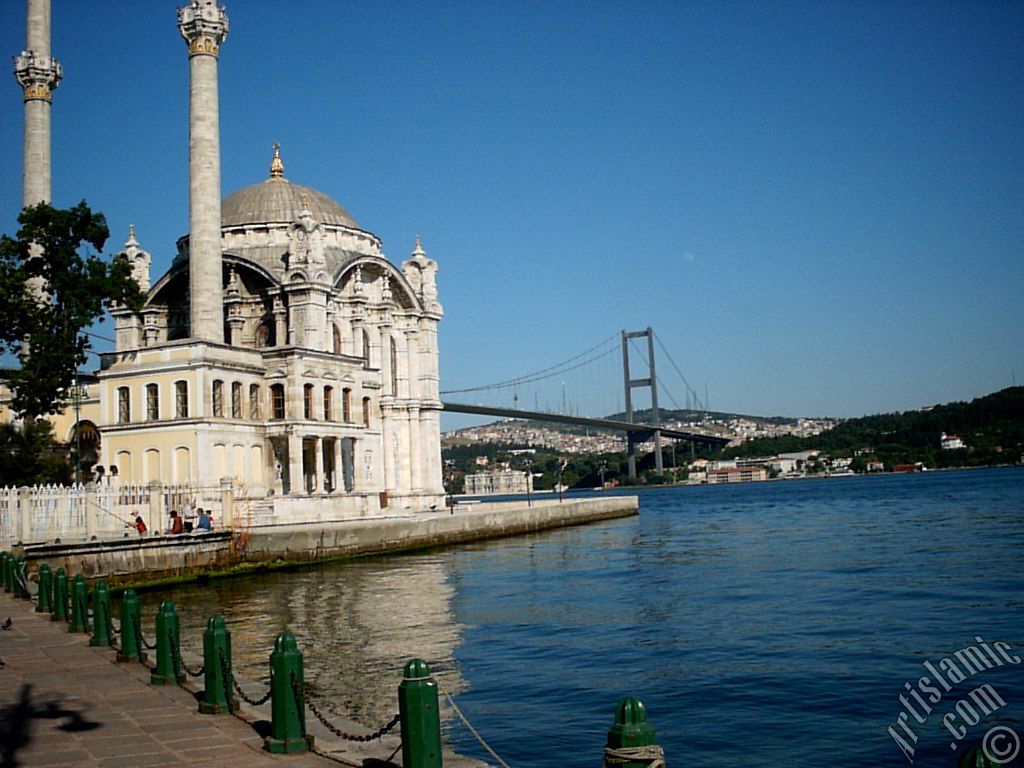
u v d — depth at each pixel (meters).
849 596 39.16
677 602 39.16
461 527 75.50
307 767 13.48
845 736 20.05
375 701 22.61
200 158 69.25
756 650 28.64
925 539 66.19
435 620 35.72
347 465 77.81
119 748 14.59
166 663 18.88
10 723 16.20
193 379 66.00
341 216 89.44
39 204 58.22
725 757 18.89
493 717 21.78
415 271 93.69
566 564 56.84
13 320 58.09
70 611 27.36
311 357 72.19
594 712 22.11
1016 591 38.66
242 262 78.94
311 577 51.94
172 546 48.78
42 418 64.44
